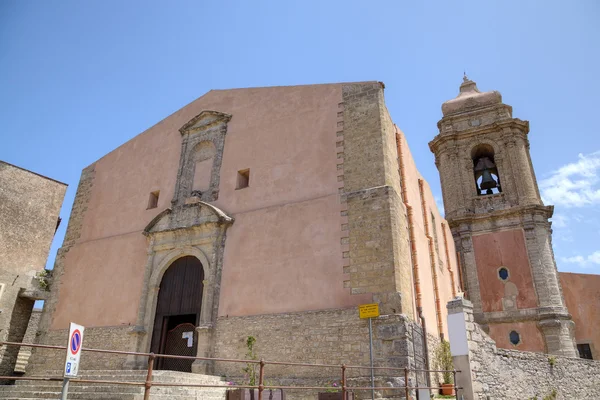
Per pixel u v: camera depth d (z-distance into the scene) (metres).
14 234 20.41
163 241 19.27
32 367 20.09
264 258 16.73
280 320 15.44
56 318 20.77
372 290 14.46
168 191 20.69
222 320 16.52
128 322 18.58
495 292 29.48
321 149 17.52
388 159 16.48
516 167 32.38
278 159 18.31
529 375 16.19
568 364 18.89
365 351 13.76
